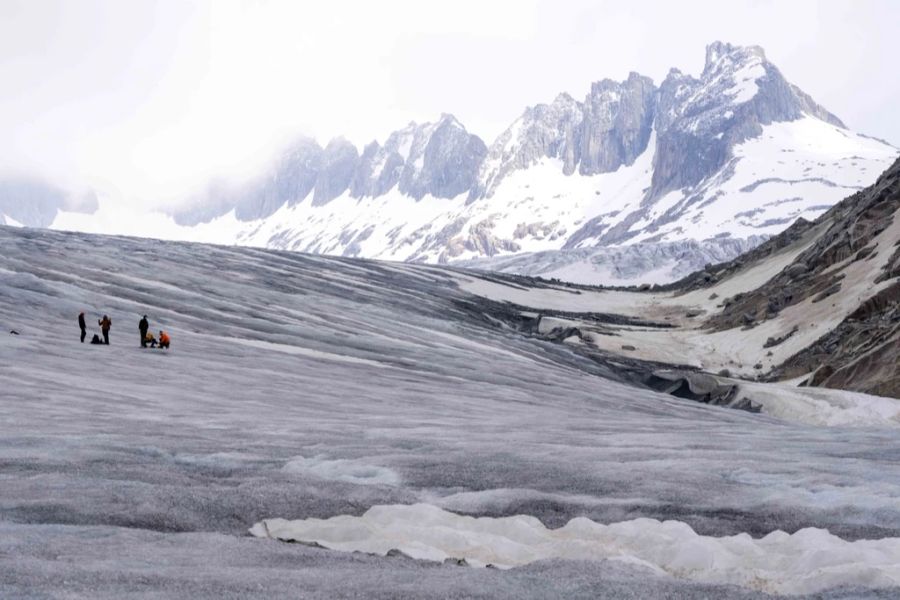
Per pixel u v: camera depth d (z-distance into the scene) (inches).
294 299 4224.9
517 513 599.8
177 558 415.2
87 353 1862.7
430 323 4333.2
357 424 1148.5
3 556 394.9
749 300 5644.7
